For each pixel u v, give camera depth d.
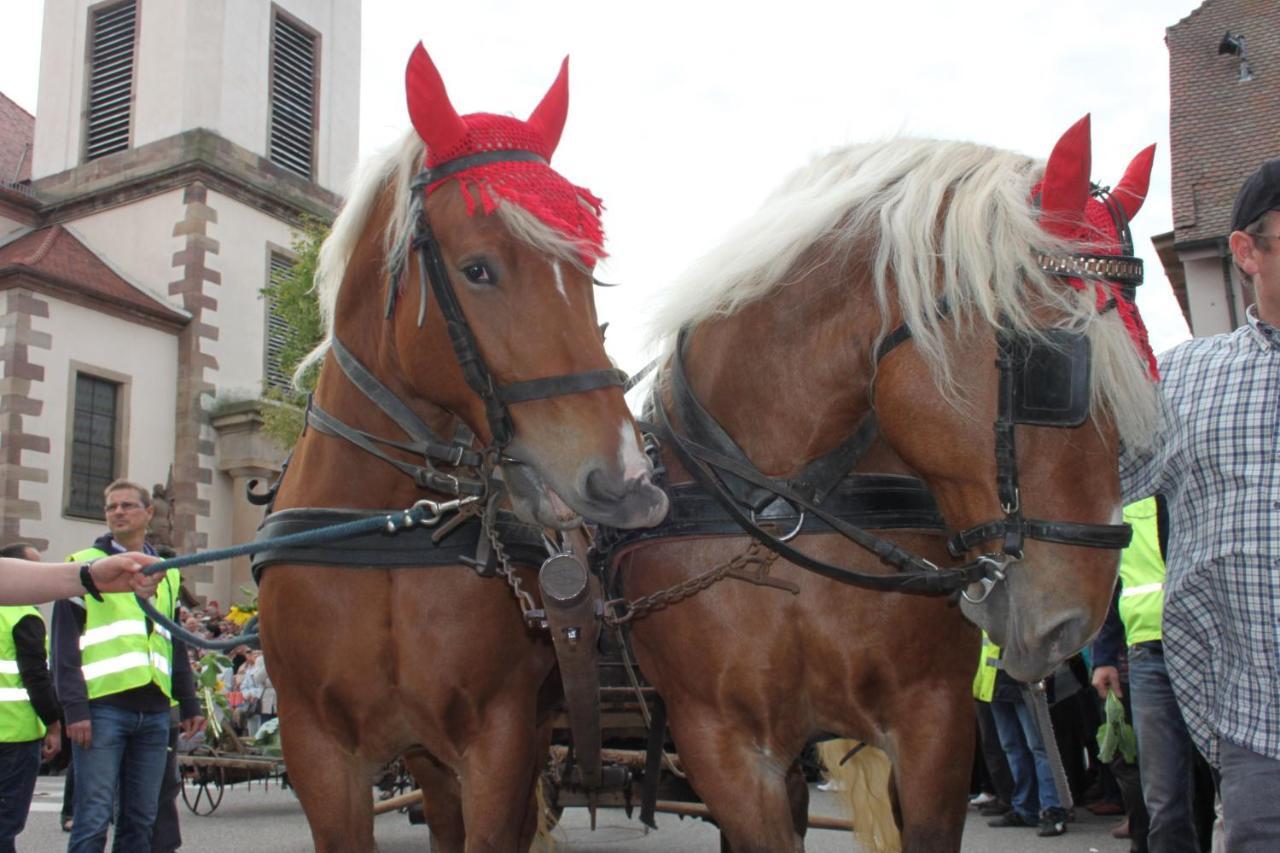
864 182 2.37
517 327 2.18
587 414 2.15
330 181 25.47
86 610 4.91
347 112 26.22
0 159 26.02
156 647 5.07
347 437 2.68
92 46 24.23
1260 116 16.28
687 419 2.59
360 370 2.65
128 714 4.90
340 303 2.68
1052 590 2.00
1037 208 2.11
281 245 23.62
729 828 2.41
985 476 2.06
